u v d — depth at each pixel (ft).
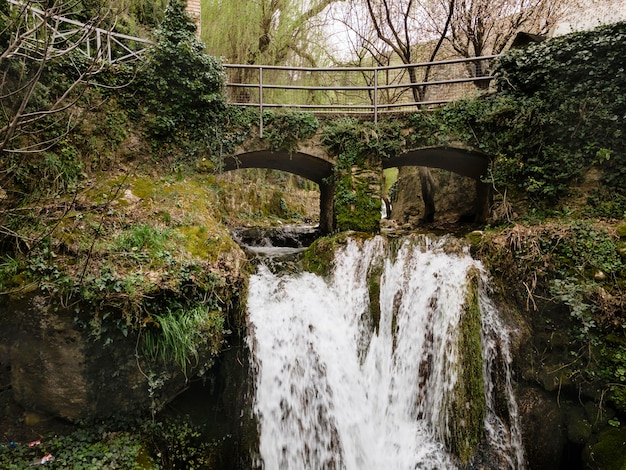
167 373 17.30
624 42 22.88
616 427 17.80
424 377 21.38
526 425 19.83
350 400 22.21
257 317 21.29
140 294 15.96
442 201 42.52
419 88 40.65
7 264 15.93
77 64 23.57
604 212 23.56
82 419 16.60
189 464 18.43
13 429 16.20
